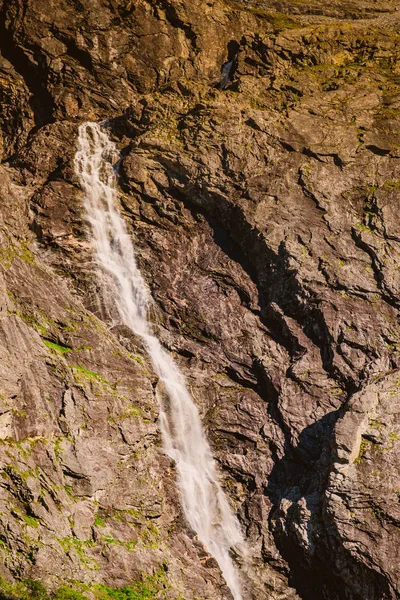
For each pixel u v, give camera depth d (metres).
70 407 27.34
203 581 26.73
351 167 35.25
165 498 28.72
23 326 27.59
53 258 34.12
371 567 26.03
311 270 32.47
